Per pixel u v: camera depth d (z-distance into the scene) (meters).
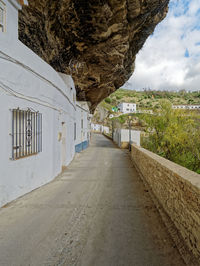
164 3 8.28
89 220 2.89
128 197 3.99
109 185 4.92
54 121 5.43
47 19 6.15
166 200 3.04
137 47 11.81
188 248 2.05
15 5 3.41
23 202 3.47
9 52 3.23
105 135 33.16
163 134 12.81
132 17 7.72
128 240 2.37
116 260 1.99
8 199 3.30
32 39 6.30
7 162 3.25
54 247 2.19
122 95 95.62
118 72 13.04
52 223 2.76
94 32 7.69
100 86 14.98
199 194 1.85
